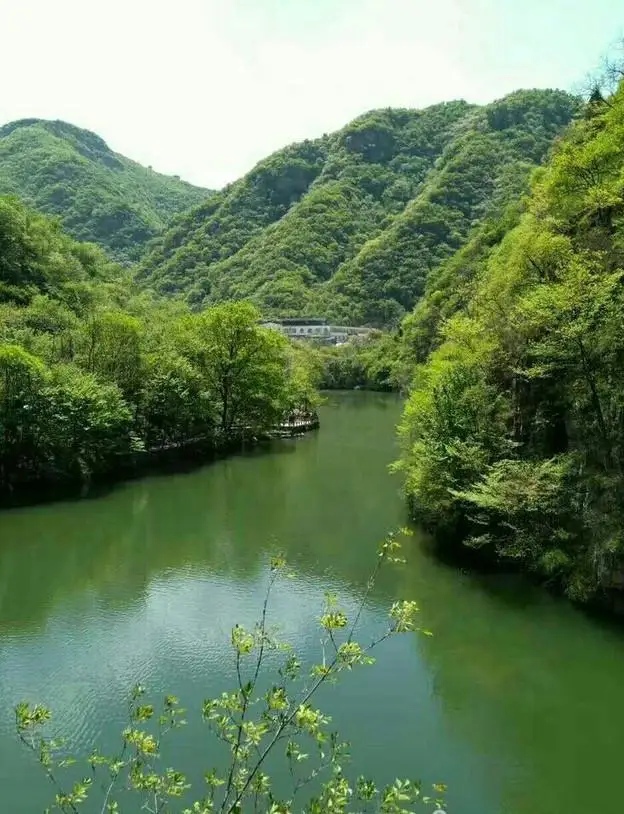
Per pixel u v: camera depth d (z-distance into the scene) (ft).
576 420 99.50
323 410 358.02
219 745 61.41
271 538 126.82
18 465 158.61
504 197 568.00
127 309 338.54
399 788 27.71
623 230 103.19
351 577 105.29
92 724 64.90
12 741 62.08
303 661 78.02
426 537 124.98
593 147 119.55
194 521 138.31
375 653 80.94
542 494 94.73
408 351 353.51
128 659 78.43
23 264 309.83
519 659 79.36
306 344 531.91
